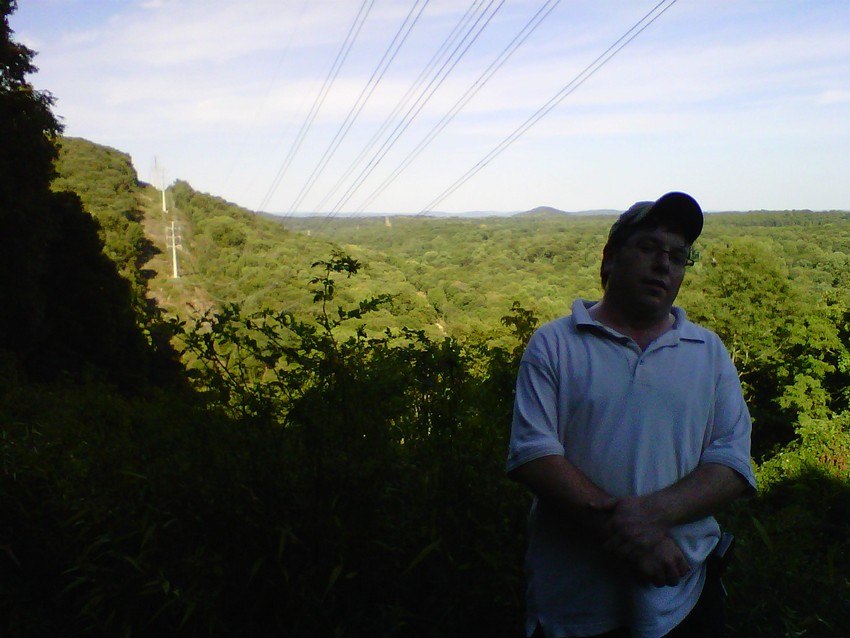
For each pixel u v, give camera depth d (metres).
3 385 5.93
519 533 2.75
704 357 2.04
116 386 5.48
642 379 1.95
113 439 3.64
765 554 3.08
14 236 20.61
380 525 2.64
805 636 2.83
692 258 2.11
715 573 2.04
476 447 2.93
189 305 3.49
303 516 2.60
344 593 2.58
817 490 10.14
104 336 24.70
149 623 2.51
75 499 2.81
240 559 2.58
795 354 22.69
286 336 2.95
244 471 2.76
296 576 2.54
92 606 2.54
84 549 2.66
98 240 25.33
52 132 21.98
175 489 2.79
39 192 21.77
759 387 23.56
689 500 1.87
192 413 3.04
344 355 2.94
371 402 2.82
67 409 4.74
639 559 1.80
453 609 2.57
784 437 19.73
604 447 1.93
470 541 2.68
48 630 2.62
